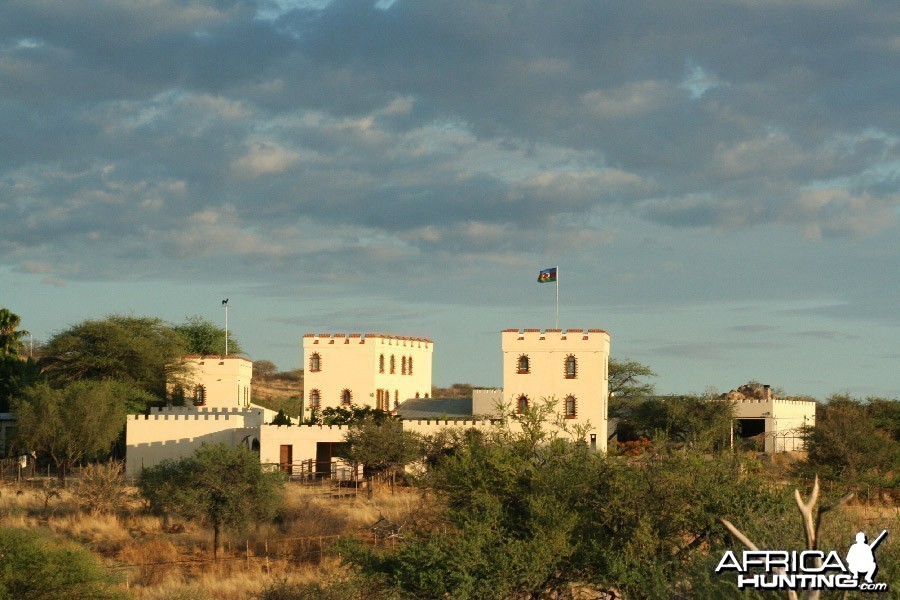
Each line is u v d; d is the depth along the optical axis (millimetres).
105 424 109625
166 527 82500
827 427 94750
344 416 116438
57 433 107750
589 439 118875
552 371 121062
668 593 29375
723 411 127188
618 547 36406
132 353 130625
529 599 36719
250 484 78625
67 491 96938
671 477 37406
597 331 120438
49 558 51406
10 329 146000
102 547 74688
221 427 114188
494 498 39344
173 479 81875
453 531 40188
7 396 130250
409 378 142000
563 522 36250
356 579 45469
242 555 72938
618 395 147000
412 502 80562
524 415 45000
